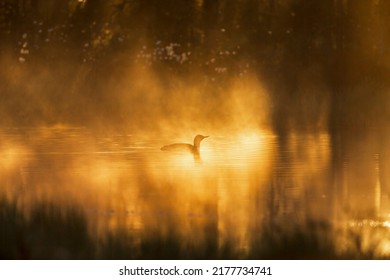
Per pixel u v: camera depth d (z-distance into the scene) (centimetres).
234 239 2097
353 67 5762
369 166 3155
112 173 3027
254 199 2577
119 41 5825
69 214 2370
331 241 2077
